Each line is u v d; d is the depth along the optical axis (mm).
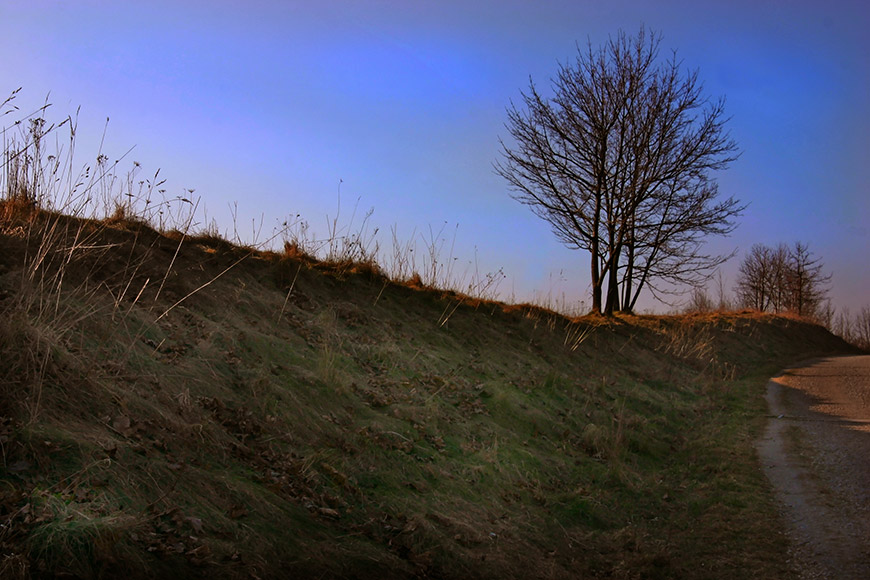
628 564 5859
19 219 7602
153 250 9109
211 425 5492
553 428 9508
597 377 13906
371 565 4637
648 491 7938
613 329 19203
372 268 13070
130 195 9391
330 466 5840
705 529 6730
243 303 9109
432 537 5352
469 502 6395
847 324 56281
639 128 24391
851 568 5625
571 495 7254
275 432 6051
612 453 8984
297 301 10445
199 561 3803
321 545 4590
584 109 24594
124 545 3629
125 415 4973
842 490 7820
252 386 6570
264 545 4277
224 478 4777
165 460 4672
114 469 4242
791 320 32344
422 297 13492
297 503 5059
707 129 24594
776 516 7039
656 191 24578
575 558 5930
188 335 7207
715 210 25141
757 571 5664
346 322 10656
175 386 5871
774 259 50312
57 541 3438
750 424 12109
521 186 25562
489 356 12258
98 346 5863
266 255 11445
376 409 7754
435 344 11609
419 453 7023
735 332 26172
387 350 9852
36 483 3838
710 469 8945
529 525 6316
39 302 5836
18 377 4637
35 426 4285
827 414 12898
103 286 7344
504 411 9305
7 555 3219
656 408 12820
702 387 16188
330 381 7590
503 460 7695
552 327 15938
